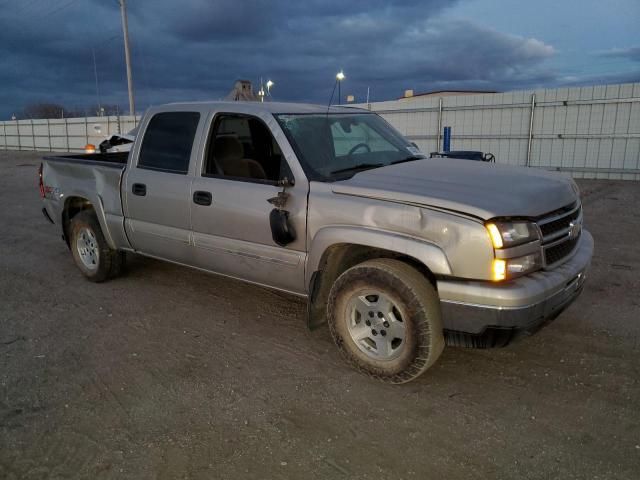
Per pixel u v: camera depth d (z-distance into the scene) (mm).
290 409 3238
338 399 3340
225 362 3877
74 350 4141
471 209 3064
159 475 2666
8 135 41594
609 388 3373
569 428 2969
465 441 2887
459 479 2592
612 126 15680
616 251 6707
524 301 3000
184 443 2920
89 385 3588
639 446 2791
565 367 3662
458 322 3166
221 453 2830
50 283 5871
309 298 3773
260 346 4129
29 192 13969
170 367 3820
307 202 3727
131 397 3418
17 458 2830
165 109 4859
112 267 5668
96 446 2914
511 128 17469
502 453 2775
